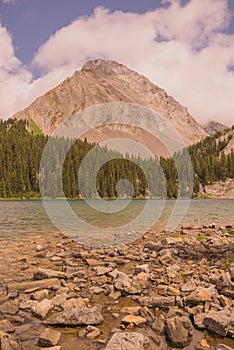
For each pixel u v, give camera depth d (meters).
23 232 25.08
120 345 6.57
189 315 8.34
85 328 7.71
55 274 11.95
